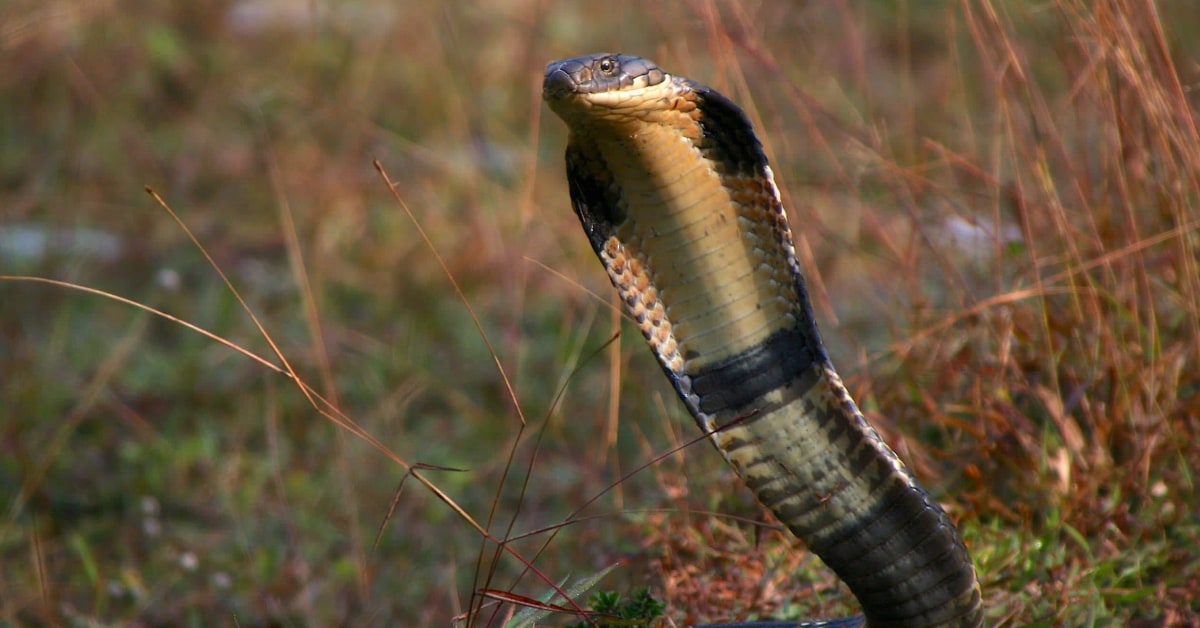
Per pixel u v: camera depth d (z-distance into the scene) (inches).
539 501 355.3
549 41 614.5
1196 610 262.1
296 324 465.4
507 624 230.8
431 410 418.9
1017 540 278.5
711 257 205.9
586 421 392.8
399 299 486.0
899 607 206.5
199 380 431.5
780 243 204.1
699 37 409.7
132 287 500.7
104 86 629.0
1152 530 278.7
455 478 370.9
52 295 482.9
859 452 201.2
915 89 557.6
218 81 645.3
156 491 372.5
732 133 201.3
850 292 412.5
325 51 649.6
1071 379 306.0
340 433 354.9
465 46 637.3
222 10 693.9
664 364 209.8
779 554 283.6
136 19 676.7
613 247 209.2
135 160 589.6
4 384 416.8
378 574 329.4
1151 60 301.0
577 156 207.6
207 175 581.0
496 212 513.3
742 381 205.8
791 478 205.6
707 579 277.3
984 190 360.2
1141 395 297.6
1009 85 338.3
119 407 409.7
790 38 567.5
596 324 446.0
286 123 603.8
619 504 330.6
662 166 202.5
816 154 462.0
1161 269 324.5
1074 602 259.1
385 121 602.2
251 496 368.2
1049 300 320.8
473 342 451.8
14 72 625.6
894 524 201.9
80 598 325.1
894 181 346.6
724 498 305.3
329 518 356.8
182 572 334.0
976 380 304.5
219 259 518.3
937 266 364.5
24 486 360.8
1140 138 308.3
